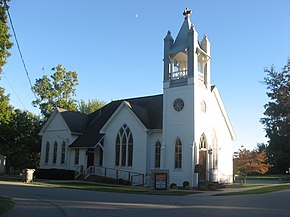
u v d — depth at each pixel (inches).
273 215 473.7
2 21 983.6
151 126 1321.4
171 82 1270.9
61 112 1615.4
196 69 1234.6
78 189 989.2
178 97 1236.5
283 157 2421.3
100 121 1583.4
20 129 1948.8
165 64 1294.3
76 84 2389.3
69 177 1434.5
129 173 1300.4
